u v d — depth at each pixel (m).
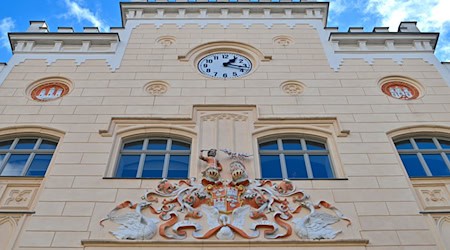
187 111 11.44
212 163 9.55
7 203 9.01
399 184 9.30
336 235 8.09
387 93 12.42
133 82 12.58
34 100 12.02
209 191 8.94
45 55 13.91
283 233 8.09
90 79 12.76
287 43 14.66
